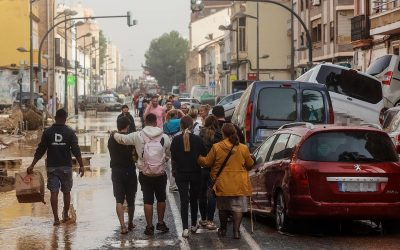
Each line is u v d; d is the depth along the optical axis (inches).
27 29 2903.5
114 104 3764.8
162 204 509.4
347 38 2197.3
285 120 710.5
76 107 3184.1
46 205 653.3
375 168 471.2
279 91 714.8
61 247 460.8
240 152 480.4
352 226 529.7
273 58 3253.0
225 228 490.0
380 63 1237.7
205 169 524.4
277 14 3243.1
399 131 648.4
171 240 480.1
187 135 499.5
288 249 440.5
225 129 483.2
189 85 6289.4
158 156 498.9
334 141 481.1
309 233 497.4
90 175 894.4
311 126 496.1
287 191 480.7
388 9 1503.4
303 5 2655.0
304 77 1005.8
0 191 759.1
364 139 483.2
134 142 502.0
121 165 513.7
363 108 961.5
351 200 467.8
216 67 4480.8
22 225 547.2
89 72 5669.3
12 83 2874.0
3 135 1706.4
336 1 2201.0
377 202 469.1
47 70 3186.5
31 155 1194.6
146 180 500.7
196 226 506.6
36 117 1883.6
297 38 2755.9
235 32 3489.2
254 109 709.9
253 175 559.8
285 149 508.7
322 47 2383.1
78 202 667.4
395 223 497.0
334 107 956.6
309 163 474.0
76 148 550.3
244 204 481.4
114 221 563.2
